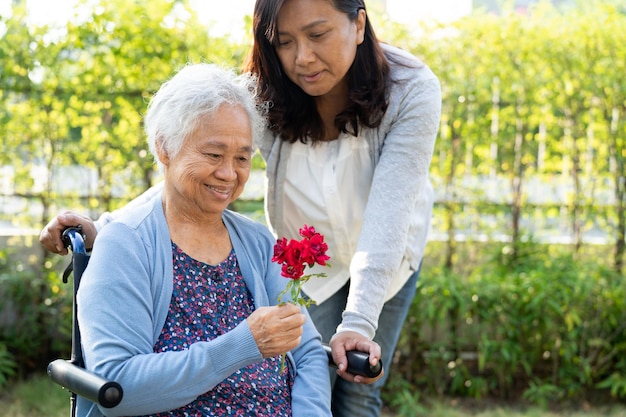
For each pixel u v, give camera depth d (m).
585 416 4.41
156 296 1.96
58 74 4.61
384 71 2.39
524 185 4.88
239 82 2.11
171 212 2.05
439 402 4.59
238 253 2.10
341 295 2.67
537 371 4.81
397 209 2.32
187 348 1.94
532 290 4.57
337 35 2.24
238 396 1.97
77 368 1.85
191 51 4.53
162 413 1.90
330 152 2.54
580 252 4.91
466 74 4.74
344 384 2.62
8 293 4.72
